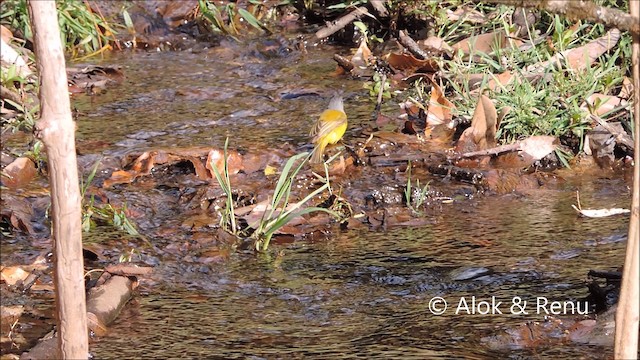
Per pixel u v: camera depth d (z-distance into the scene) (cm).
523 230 1027
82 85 1555
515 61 1415
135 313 869
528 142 1226
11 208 1083
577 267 927
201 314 865
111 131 1355
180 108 1455
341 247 1004
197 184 1166
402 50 1634
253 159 1217
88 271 941
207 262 974
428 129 1302
